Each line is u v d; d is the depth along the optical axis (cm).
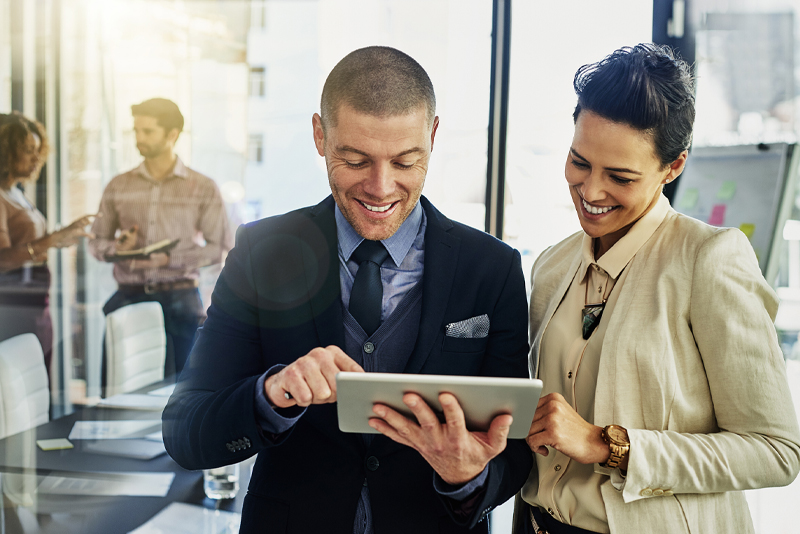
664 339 100
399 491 104
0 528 154
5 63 404
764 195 241
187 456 104
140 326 331
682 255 102
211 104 438
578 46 294
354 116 93
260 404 94
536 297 126
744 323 96
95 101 421
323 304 108
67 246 368
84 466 193
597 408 102
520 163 311
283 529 104
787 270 244
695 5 256
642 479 94
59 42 410
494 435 81
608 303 109
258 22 440
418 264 113
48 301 390
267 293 111
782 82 245
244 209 446
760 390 95
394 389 80
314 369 87
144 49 423
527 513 119
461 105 314
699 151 258
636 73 96
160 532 153
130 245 362
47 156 391
